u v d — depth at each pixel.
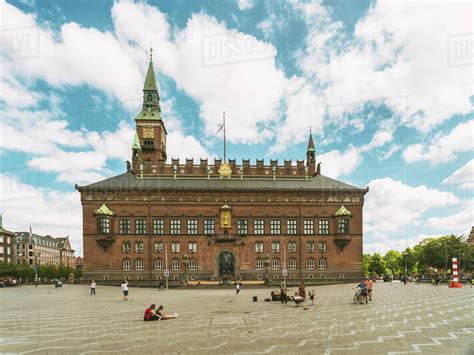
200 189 76.12
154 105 98.00
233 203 76.94
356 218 78.19
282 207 77.69
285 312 27.45
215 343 16.86
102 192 74.62
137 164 82.62
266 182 82.00
